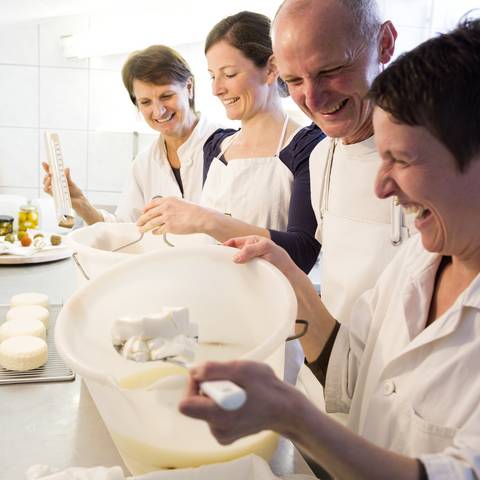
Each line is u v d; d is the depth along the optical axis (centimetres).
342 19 83
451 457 49
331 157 106
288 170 127
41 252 176
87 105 267
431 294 69
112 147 273
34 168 273
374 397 69
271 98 133
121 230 121
